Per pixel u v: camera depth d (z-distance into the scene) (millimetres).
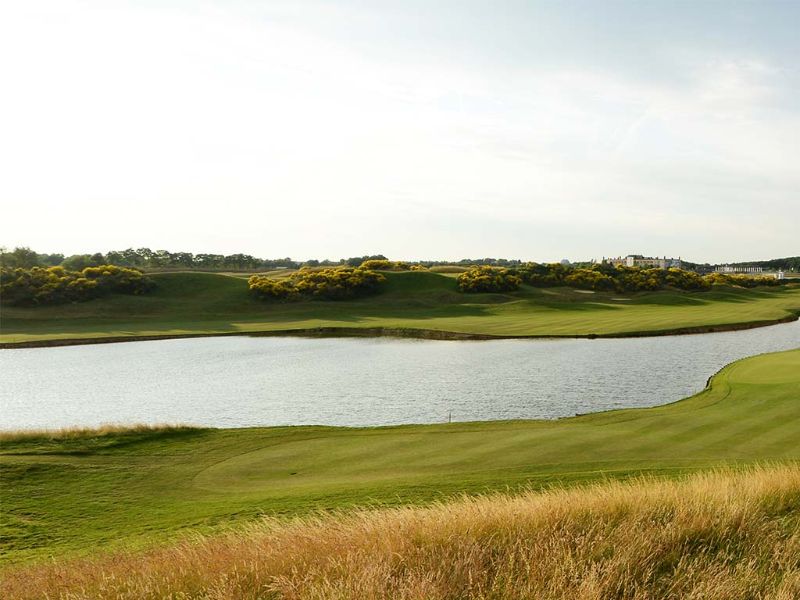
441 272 146875
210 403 37094
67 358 58875
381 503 11898
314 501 13500
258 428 24312
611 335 69062
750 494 7301
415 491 13680
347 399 36812
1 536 13031
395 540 6059
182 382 44531
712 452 17844
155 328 84312
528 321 85188
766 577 5164
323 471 17891
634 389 37719
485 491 13297
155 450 21188
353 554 5746
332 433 23141
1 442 21766
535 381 41125
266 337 76625
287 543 6527
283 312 101812
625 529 6102
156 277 115250
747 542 5922
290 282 116938
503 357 53781
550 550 5645
